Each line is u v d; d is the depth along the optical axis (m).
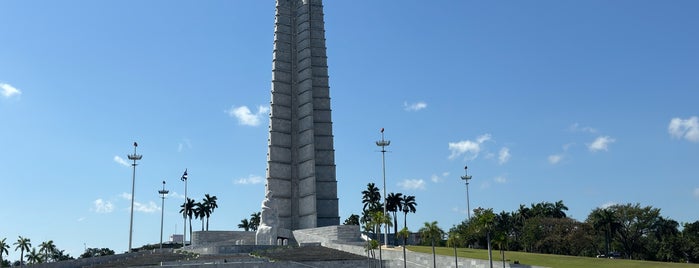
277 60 134.50
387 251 85.56
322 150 131.12
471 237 102.06
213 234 115.69
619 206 120.62
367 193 142.50
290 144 131.00
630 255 120.69
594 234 123.19
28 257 107.38
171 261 81.25
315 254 87.25
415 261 79.75
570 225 123.88
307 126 129.38
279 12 138.38
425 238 74.50
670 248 119.88
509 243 130.00
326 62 136.38
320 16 139.38
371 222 84.44
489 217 67.38
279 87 133.12
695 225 125.06
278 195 126.81
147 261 83.31
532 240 125.12
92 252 174.38
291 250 91.88
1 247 97.38
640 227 118.31
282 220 125.88
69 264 82.62
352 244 94.75
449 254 85.62
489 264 70.81
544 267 68.62
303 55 134.75
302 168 128.50
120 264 81.38
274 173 127.62
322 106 133.50
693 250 118.44
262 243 110.81
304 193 126.69
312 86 133.00
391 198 137.25
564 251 124.06
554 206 140.12
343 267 82.44
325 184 129.38
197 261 81.50
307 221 124.38
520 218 136.50
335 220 127.81
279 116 131.38
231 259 82.62
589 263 74.38
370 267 83.12
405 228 75.62
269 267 79.69
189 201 153.25
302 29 136.75
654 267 69.88
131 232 104.75
